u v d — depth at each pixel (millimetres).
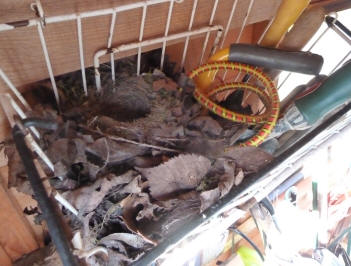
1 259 565
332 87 407
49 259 492
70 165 334
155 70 439
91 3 344
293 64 439
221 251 689
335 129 492
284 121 438
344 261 762
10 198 500
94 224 362
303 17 451
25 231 556
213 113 455
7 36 324
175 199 366
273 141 471
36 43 346
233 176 374
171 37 435
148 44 421
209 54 511
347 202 801
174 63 490
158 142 378
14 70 352
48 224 254
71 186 335
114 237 360
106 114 414
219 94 552
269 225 662
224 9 467
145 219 369
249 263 680
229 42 608
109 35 385
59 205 316
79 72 440
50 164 319
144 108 417
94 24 366
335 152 707
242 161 396
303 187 763
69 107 409
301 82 676
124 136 370
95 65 400
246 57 443
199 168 369
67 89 424
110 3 355
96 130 357
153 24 412
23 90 388
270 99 448
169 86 428
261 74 448
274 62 441
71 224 343
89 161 338
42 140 342
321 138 484
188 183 372
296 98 448
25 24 310
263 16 527
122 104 421
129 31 399
